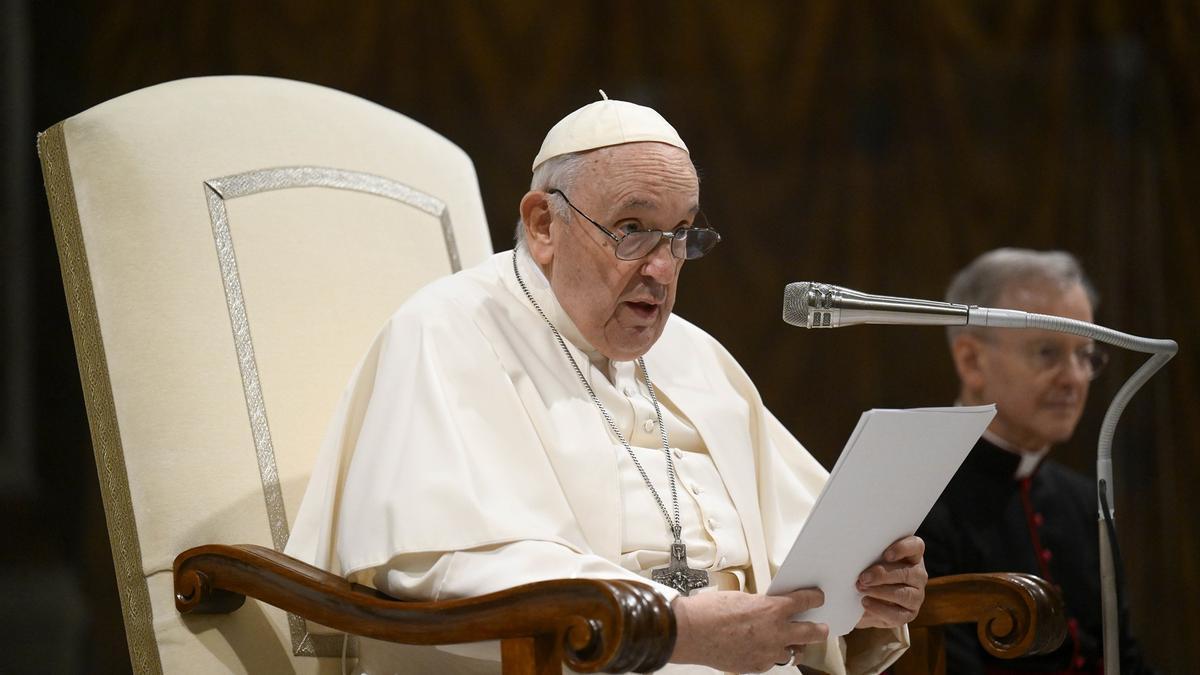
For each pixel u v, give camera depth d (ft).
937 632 33.50
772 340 70.90
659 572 30.12
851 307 27.55
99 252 32.14
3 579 63.05
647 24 71.61
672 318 36.37
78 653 63.67
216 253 33.45
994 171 70.33
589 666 22.67
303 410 33.42
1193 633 66.03
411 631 25.49
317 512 30.45
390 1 70.38
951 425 26.86
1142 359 67.72
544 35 71.26
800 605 26.89
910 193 70.85
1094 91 69.77
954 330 48.70
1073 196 69.72
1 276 64.44
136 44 67.72
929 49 70.90
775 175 71.56
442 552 27.30
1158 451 67.21
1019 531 46.70
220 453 31.76
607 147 30.66
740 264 71.41
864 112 71.26
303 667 30.86
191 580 29.25
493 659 26.66
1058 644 31.50
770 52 71.61
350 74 70.13
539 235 31.99
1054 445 67.51
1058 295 46.55
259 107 35.99
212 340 32.63
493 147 70.79
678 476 32.17
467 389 30.09
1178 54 69.00
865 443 24.91
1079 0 69.92
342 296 35.29
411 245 37.47
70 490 64.85
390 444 28.91
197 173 33.91
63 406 65.10
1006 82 70.44
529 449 29.76
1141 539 66.69
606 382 32.32
